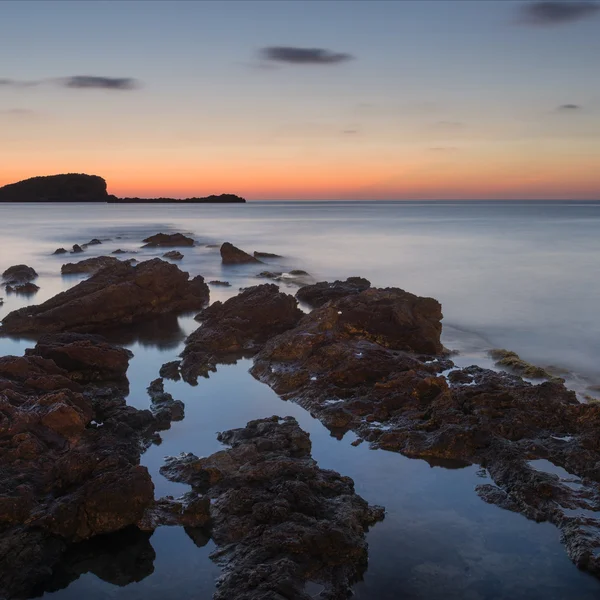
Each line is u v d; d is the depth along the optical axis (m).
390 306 23.41
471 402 15.45
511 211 179.88
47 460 12.54
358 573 9.90
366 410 15.88
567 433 14.35
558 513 11.24
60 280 41.19
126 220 128.50
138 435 14.57
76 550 10.50
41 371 16.95
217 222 121.75
